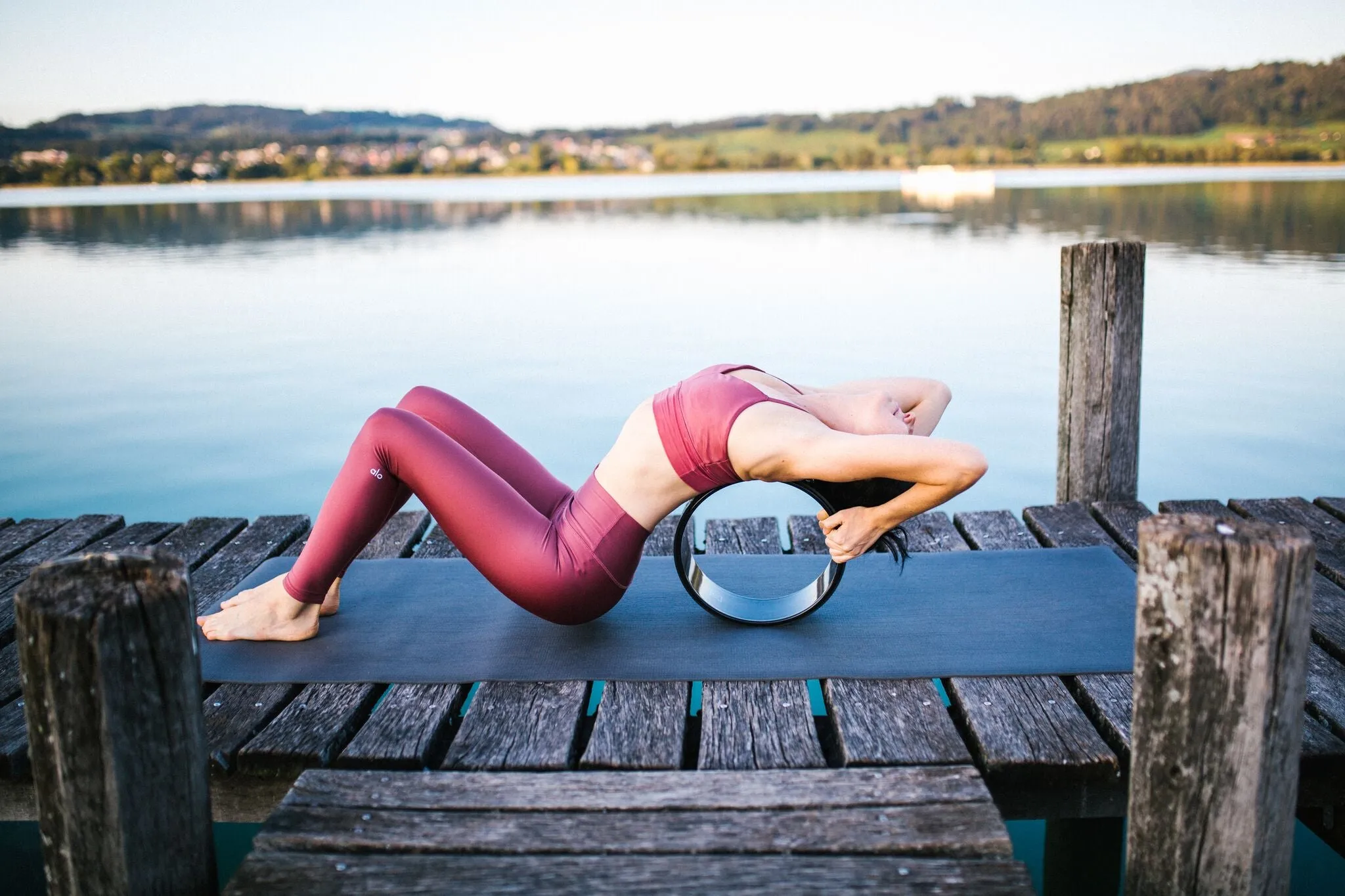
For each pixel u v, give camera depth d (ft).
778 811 6.76
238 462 22.97
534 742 7.80
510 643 9.47
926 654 9.04
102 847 5.64
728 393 8.32
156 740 5.74
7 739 8.02
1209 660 5.67
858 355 30.96
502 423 25.38
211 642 9.61
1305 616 5.63
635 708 8.26
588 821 6.69
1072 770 7.50
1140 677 5.95
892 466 7.86
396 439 9.00
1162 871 6.08
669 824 6.64
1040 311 37.09
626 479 8.71
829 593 9.56
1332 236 51.19
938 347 31.94
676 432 8.46
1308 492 19.26
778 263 51.24
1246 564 5.50
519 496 9.11
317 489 21.24
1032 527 12.72
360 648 9.44
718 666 8.93
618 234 68.44
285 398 28.27
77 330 37.78
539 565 8.77
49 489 21.29
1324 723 8.09
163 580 5.74
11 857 11.23
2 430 25.57
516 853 6.41
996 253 51.65
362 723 8.50
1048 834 10.28
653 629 9.73
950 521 12.95
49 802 5.65
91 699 5.45
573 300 42.47
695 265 51.60
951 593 10.36
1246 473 20.38
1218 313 34.17
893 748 7.60
